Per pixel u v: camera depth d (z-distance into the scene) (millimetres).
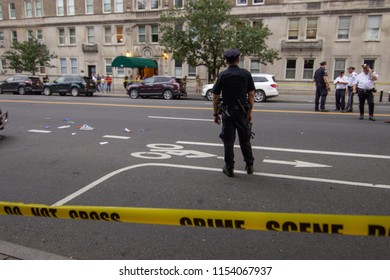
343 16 25484
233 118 4773
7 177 5070
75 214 2506
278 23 27125
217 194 4273
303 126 9141
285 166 5449
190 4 22688
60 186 4645
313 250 3037
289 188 4453
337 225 1964
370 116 10250
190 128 9008
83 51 33656
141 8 31266
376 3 24406
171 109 13312
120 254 3039
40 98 20344
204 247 3115
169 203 4016
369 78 10000
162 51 30578
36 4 35344
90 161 5871
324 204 3941
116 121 10336
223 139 4898
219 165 5539
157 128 9055
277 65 27641
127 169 5355
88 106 14633
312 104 16969
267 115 11328
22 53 32250
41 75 35625
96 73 33688
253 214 2117
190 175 5023
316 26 26359
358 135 7887
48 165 5672
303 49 26672
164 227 3494
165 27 23375
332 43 25984
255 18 27609
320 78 12422
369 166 5410
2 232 3475
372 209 3799
